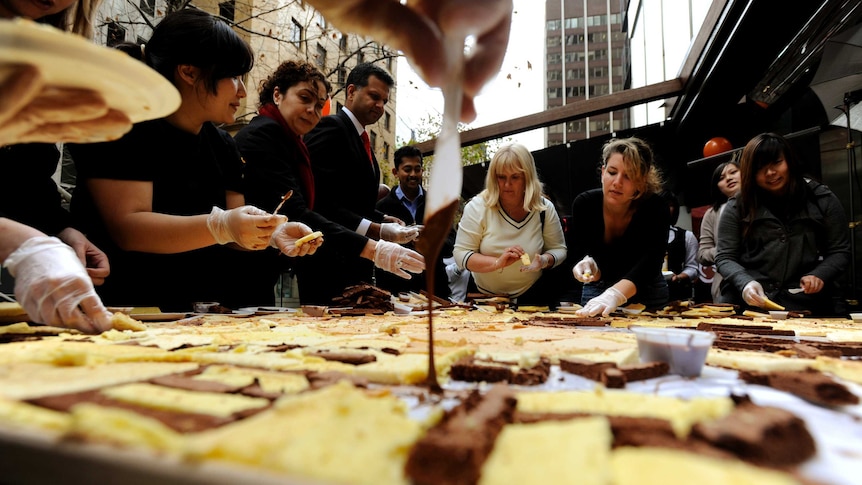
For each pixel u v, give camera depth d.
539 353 1.60
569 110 9.21
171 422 0.77
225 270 4.17
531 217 5.32
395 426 0.73
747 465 0.63
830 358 1.48
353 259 5.00
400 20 1.42
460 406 0.85
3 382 1.03
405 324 2.95
